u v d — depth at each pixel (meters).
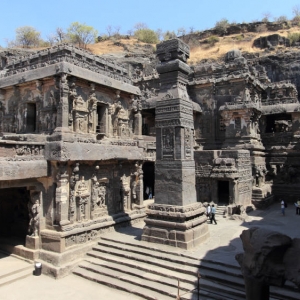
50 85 19.45
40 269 16.70
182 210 17.03
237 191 28.59
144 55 67.69
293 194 36.31
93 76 20.25
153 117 44.12
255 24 89.94
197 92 42.72
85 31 82.50
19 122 21.48
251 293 8.16
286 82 48.06
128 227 21.98
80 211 18.88
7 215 21.75
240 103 37.12
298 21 89.81
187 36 95.69
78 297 14.14
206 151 29.98
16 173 15.88
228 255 15.78
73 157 17.70
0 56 52.88
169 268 15.22
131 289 14.30
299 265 7.35
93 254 17.92
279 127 48.53
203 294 13.01
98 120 22.42
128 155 22.20
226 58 43.09
